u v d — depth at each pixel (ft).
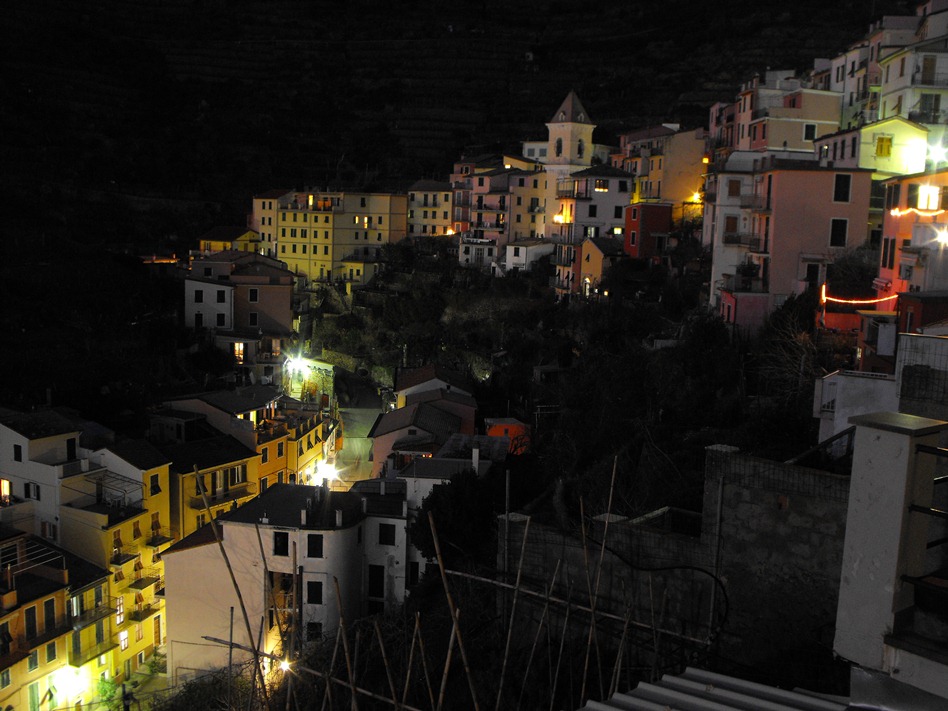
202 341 290.56
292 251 421.59
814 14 559.38
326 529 143.95
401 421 213.66
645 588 73.00
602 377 182.39
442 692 47.16
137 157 495.00
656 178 330.75
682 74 556.92
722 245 219.61
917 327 120.16
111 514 168.55
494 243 382.63
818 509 64.85
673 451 122.31
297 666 64.18
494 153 464.24
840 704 39.24
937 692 29.01
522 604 79.25
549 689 70.13
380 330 346.13
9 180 412.77
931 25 242.99
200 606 146.92
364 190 440.45
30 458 171.42
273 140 552.00
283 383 299.17
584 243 306.55
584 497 110.42
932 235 142.20
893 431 29.96
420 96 612.70
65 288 296.10
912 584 30.07
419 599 119.34
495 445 178.09
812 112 257.55
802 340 153.17
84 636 154.10
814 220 191.31
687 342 180.24
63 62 545.44
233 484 198.39
